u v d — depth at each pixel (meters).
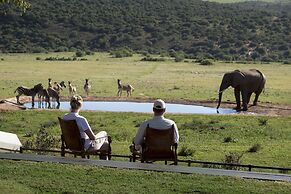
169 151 10.89
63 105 39.59
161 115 10.86
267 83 58.38
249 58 119.88
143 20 153.75
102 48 136.88
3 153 11.34
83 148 11.48
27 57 104.75
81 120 11.45
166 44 140.12
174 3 171.50
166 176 9.50
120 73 69.19
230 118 30.41
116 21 151.50
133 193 8.66
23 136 23.06
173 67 80.81
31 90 36.94
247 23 151.38
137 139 10.95
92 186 9.02
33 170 9.91
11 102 36.50
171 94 46.34
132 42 140.88
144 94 46.19
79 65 81.88
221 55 127.81
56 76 63.81
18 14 142.50
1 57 103.38
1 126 27.02
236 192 8.66
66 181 9.29
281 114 35.16
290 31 145.12
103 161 10.59
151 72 71.31
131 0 170.62
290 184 9.02
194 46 137.25
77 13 152.62
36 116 30.59
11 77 61.28
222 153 19.05
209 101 41.69
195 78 62.53
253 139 23.59
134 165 10.23
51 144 17.52
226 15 161.50
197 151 19.41
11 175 9.62
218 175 9.55
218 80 60.25
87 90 44.62
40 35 137.62
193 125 27.11
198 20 154.50
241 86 37.50
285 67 83.69
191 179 9.32
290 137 24.36
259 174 9.66
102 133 12.18
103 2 165.75
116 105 39.25
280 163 17.38
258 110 37.34
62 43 135.75
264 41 137.62
